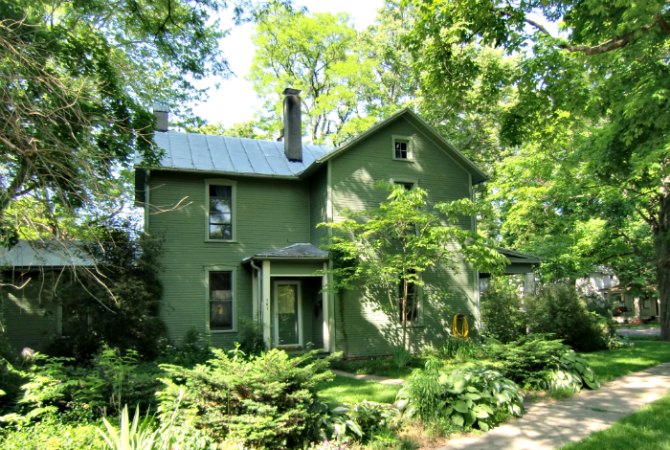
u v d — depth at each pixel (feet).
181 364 41.47
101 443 17.17
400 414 23.43
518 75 36.29
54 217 20.62
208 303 50.83
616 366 38.19
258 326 46.96
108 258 41.34
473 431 22.17
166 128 59.82
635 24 26.91
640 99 29.91
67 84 22.22
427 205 55.16
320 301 53.21
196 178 52.24
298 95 61.21
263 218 54.60
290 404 19.01
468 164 57.67
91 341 40.04
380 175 53.52
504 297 56.80
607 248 78.13
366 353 49.80
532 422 23.38
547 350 31.17
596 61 33.40
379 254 50.03
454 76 36.73
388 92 100.68
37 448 16.97
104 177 21.01
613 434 20.16
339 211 50.93
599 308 64.49
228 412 18.78
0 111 17.25
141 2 39.27
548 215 75.00
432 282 54.19
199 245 51.39
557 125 40.40
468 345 48.98
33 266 41.75
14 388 22.99
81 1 34.99
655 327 97.91
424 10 34.58
